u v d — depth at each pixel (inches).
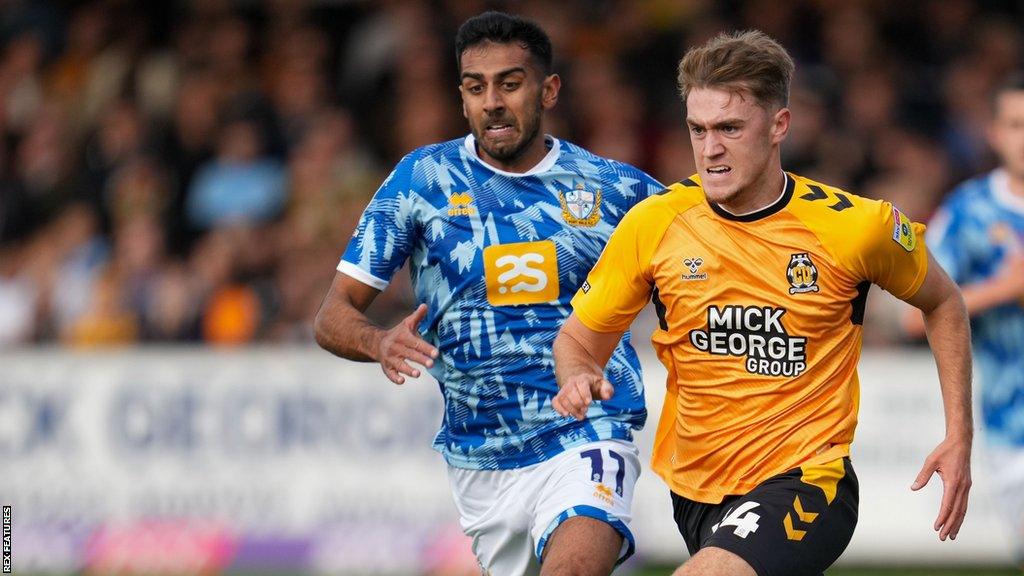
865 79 1617.9
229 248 1457.9
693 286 606.5
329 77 1718.8
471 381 704.4
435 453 1189.7
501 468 707.4
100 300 1482.5
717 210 605.0
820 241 593.6
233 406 1207.6
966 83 1643.7
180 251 1571.1
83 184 1654.8
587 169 705.6
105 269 1520.7
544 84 696.4
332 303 701.9
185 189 1609.3
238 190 1582.2
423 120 1617.9
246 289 1439.5
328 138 1598.2
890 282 607.2
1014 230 925.8
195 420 1210.6
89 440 1214.9
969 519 1195.3
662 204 616.7
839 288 596.4
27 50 1841.8
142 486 1208.2
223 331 1417.3
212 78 1745.8
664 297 615.8
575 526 665.0
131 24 1844.2
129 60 1785.2
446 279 701.9
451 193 700.7
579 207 699.4
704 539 622.2
